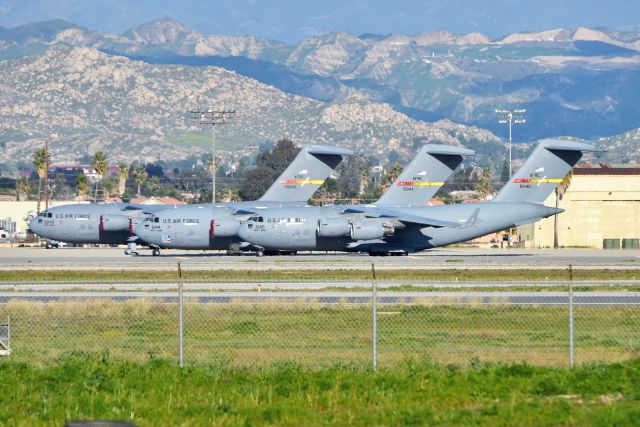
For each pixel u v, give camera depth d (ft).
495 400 404.57
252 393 412.36
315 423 375.66
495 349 515.09
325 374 438.81
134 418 382.42
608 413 376.68
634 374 432.25
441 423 371.15
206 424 373.81
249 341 542.16
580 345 527.81
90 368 453.17
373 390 414.00
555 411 381.40
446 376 435.12
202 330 584.40
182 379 437.17
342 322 609.42
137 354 505.66
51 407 395.75
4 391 418.51
